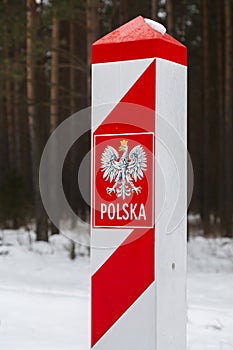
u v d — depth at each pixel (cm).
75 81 2839
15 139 3609
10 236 2038
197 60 3344
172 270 420
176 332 422
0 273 1386
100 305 421
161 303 409
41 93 2350
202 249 1806
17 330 750
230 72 2269
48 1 1858
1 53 2691
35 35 1852
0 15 1903
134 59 416
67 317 829
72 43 2720
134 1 2716
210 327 791
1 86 1988
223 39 2834
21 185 2323
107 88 424
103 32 2705
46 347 663
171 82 423
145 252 409
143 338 408
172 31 2005
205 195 2753
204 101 2758
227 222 2214
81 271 1445
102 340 420
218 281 1297
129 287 413
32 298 959
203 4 2708
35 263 1532
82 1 1742
